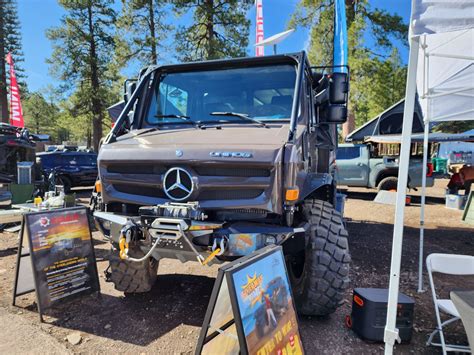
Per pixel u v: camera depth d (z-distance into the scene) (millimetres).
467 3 2229
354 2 18250
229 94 3695
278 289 2227
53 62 29438
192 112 3750
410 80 2541
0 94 35000
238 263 2014
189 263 5043
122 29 21219
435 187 17625
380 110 21719
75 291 3590
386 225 8148
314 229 3121
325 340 3020
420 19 2357
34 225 3342
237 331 1886
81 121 35188
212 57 18578
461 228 7883
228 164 2721
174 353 2830
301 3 18469
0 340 2949
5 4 35031
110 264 3592
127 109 3691
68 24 29141
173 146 2945
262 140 2918
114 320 3352
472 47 4141
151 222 2725
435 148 16422
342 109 3604
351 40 17203
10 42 35844
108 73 29016
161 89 3928
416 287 4301
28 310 3547
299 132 3154
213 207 2766
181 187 2811
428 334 3166
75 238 3635
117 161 3057
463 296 2412
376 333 2965
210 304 1985
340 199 5754
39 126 64812
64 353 2791
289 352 2203
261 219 2824
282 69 3645
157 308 3607
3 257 5273
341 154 12586
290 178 2701
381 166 12008
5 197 7570
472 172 10953
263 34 10234
